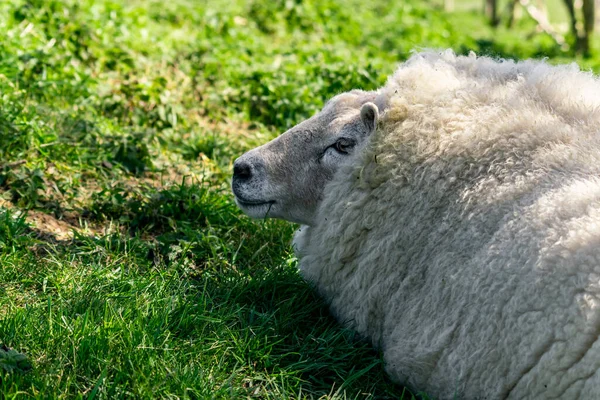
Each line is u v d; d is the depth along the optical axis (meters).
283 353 4.55
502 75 4.84
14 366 3.78
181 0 13.24
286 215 5.13
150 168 6.77
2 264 4.85
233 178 5.15
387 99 4.76
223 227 5.95
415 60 5.04
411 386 4.32
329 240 4.81
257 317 4.86
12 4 9.02
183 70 9.11
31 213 5.73
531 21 25.23
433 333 4.16
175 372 4.01
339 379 4.45
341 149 4.92
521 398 3.76
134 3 12.45
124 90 8.12
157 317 4.41
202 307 4.68
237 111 8.69
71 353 4.06
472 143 4.43
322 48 11.37
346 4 17.62
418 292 4.36
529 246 3.88
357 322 4.72
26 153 6.33
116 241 5.48
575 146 4.28
